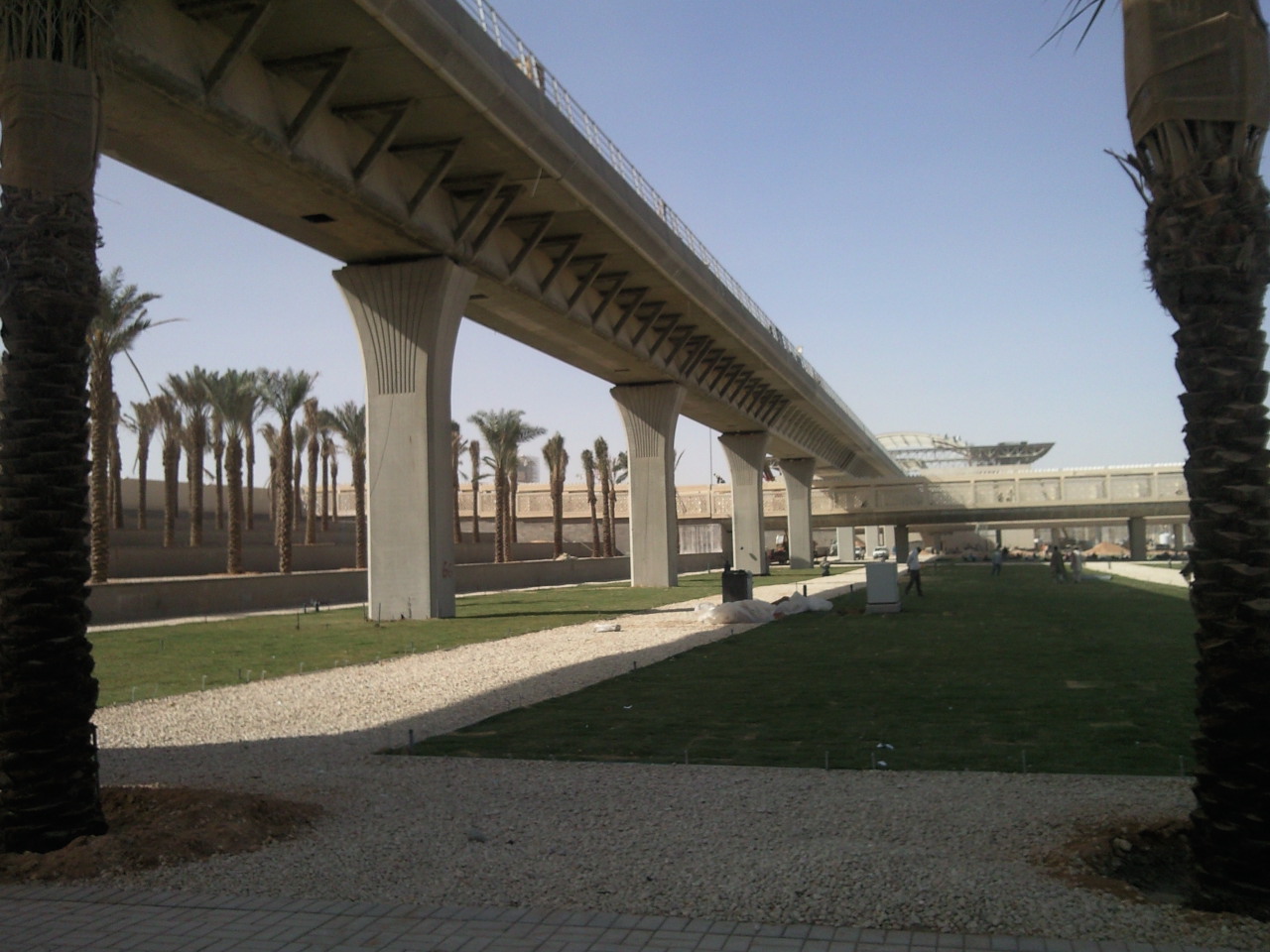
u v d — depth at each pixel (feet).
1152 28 21.62
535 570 193.77
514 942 18.26
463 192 98.53
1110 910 18.97
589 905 19.95
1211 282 21.06
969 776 29.78
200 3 63.82
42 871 22.67
